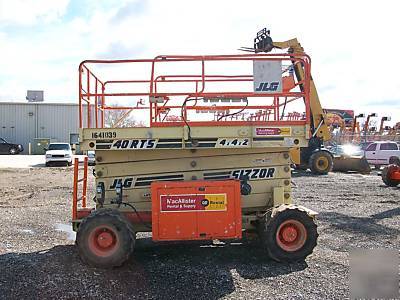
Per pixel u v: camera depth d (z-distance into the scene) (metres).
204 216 6.04
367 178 19.36
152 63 6.50
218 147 6.37
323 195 13.82
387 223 9.26
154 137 6.33
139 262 6.28
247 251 6.90
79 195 14.36
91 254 5.84
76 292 5.10
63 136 51.12
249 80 7.16
